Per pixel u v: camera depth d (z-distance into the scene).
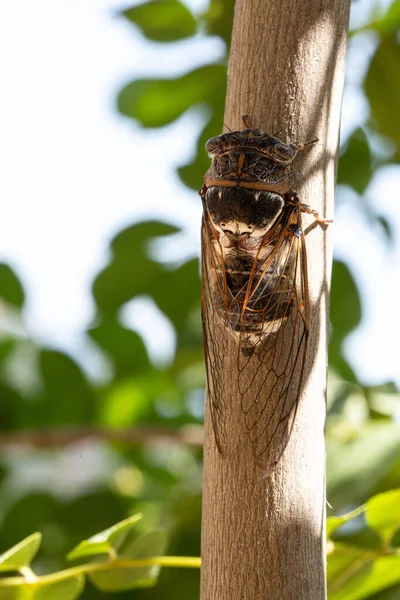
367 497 0.42
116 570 0.38
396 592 0.43
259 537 0.35
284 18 0.36
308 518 0.35
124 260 0.47
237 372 0.36
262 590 0.35
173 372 0.49
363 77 0.45
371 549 0.38
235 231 0.37
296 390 0.36
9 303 0.52
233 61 0.37
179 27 0.46
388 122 0.45
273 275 0.37
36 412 0.52
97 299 0.47
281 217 0.36
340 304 0.46
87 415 0.53
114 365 0.53
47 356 0.52
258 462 0.35
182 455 0.58
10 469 0.54
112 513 0.51
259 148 0.36
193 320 0.47
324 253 0.36
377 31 0.45
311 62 0.36
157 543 0.38
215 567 0.35
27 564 0.37
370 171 0.47
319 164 0.36
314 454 0.35
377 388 0.47
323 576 0.35
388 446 0.41
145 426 0.54
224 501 0.35
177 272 0.47
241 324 0.36
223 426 0.36
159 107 0.47
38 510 0.50
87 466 0.56
